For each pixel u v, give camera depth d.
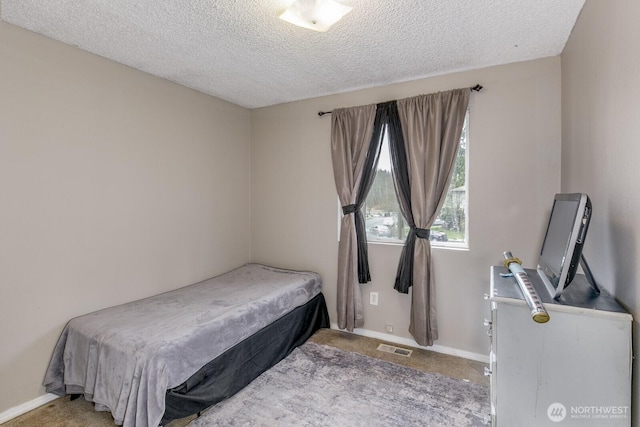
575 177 2.01
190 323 2.12
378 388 2.27
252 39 2.15
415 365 2.59
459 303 2.73
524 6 1.78
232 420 1.95
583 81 1.84
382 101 3.02
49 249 2.12
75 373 2.07
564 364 1.28
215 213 3.40
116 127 2.49
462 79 2.69
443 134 2.69
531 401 1.32
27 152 2.01
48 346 2.12
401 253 2.95
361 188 3.09
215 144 3.39
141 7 1.78
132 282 2.61
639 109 1.16
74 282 2.25
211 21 1.93
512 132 2.53
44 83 2.09
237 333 2.28
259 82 2.95
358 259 3.10
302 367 2.57
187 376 1.89
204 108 3.26
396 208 3.05
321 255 3.42
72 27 1.99
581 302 1.34
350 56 2.40
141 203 2.68
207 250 3.31
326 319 3.38
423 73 2.73
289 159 3.59
